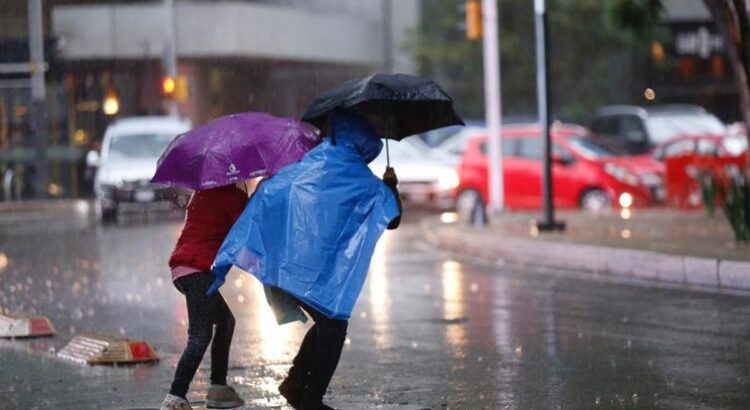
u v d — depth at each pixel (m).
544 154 45.22
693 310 29.36
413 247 48.03
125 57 102.06
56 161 95.25
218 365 19.86
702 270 33.72
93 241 53.53
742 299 30.91
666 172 56.19
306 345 18.45
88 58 101.50
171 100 90.19
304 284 17.08
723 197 46.81
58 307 32.47
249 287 36.50
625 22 49.88
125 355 24.12
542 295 32.97
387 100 17.45
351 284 17.22
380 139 17.86
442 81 111.94
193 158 18.14
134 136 67.25
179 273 18.80
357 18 113.81
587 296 32.44
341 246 17.27
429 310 30.70
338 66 116.50
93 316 30.78
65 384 22.17
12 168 90.75
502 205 57.56
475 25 57.09
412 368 23.17
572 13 104.81
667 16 108.06
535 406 19.80
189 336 18.88
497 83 57.41
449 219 55.88
